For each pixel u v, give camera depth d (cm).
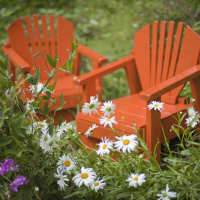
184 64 221
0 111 132
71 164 145
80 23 468
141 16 372
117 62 245
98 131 196
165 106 217
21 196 136
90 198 147
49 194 150
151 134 179
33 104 137
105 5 500
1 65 135
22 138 142
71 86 254
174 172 143
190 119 164
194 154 148
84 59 401
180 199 147
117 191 144
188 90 261
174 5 321
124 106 223
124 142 134
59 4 514
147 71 246
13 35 277
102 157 168
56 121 242
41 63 292
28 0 506
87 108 154
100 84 259
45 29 291
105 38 440
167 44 231
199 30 284
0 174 127
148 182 147
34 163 142
